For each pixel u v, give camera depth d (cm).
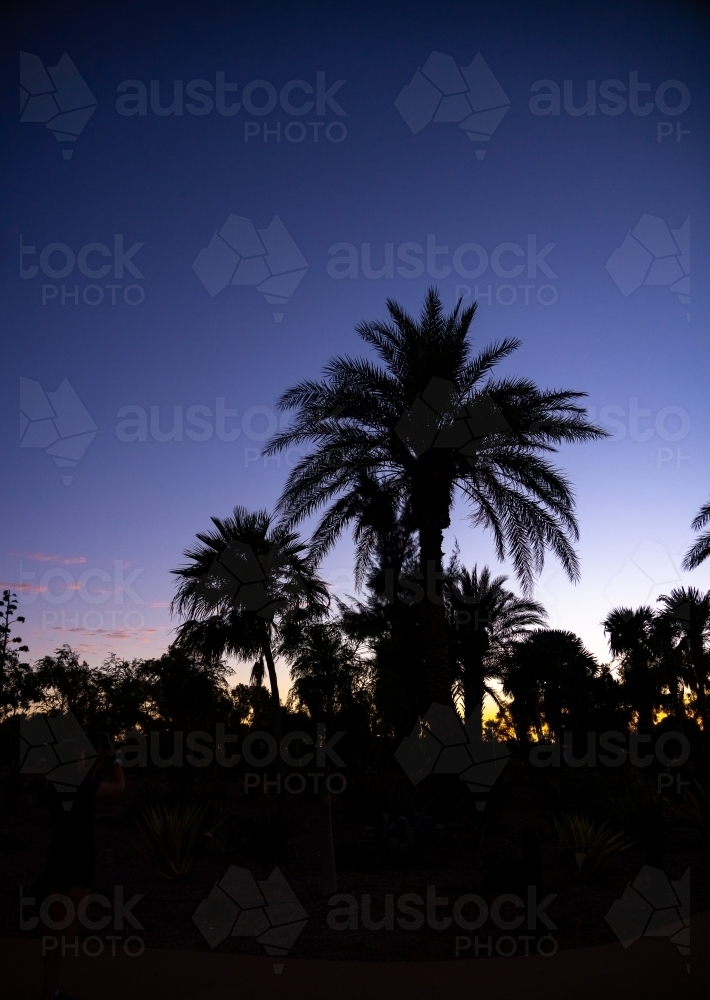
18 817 1599
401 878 925
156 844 936
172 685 2836
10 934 635
